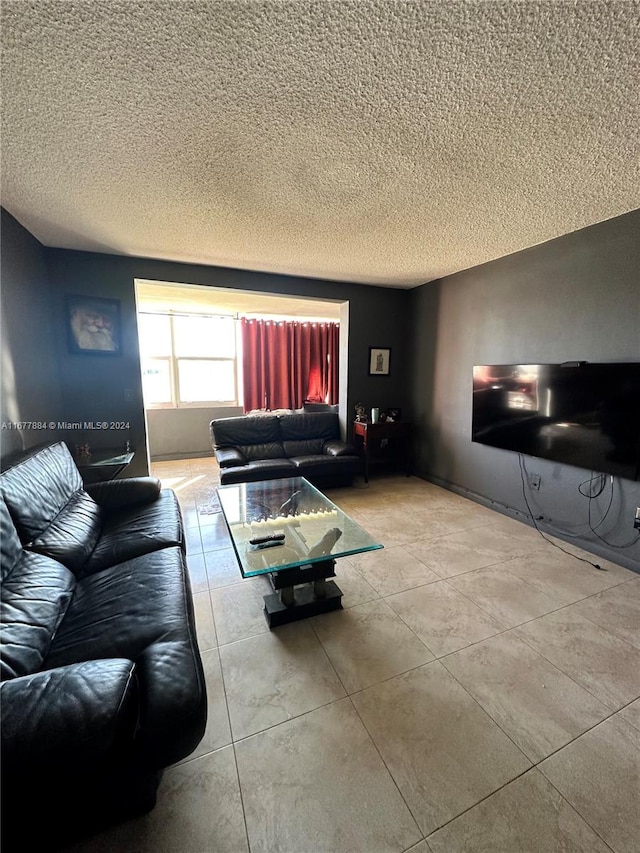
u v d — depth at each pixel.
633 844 0.99
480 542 2.71
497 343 3.26
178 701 0.94
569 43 1.07
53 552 1.62
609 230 2.35
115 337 3.31
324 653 1.64
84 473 3.21
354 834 1.01
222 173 1.82
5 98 1.29
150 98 1.30
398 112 1.38
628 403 2.21
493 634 1.76
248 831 1.02
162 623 1.31
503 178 1.86
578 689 1.46
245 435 4.24
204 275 3.54
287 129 1.49
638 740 1.26
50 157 1.68
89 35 1.04
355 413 4.49
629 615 1.89
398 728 1.30
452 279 3.77
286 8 0.98
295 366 6.16
